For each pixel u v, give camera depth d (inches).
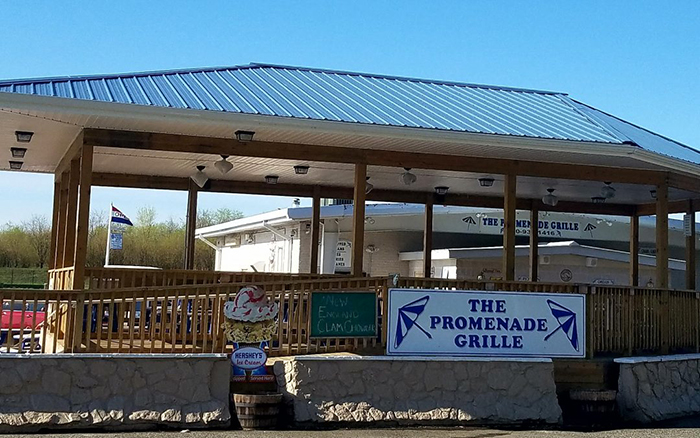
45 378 404.8
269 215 895.7
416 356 474.6
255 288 454.6
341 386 453.1
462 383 476.7
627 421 504.7
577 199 776.9
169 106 422.9
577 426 484.7
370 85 603.8
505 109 577.6
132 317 433.4
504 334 496.7
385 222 903.1
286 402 444.1
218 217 2260.1
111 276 529.7
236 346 446.3
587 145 495.5
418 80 659.4
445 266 868.6
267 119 440.1
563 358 509.7
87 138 462.9
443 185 697.0
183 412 420.5
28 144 530.0
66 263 513.3
